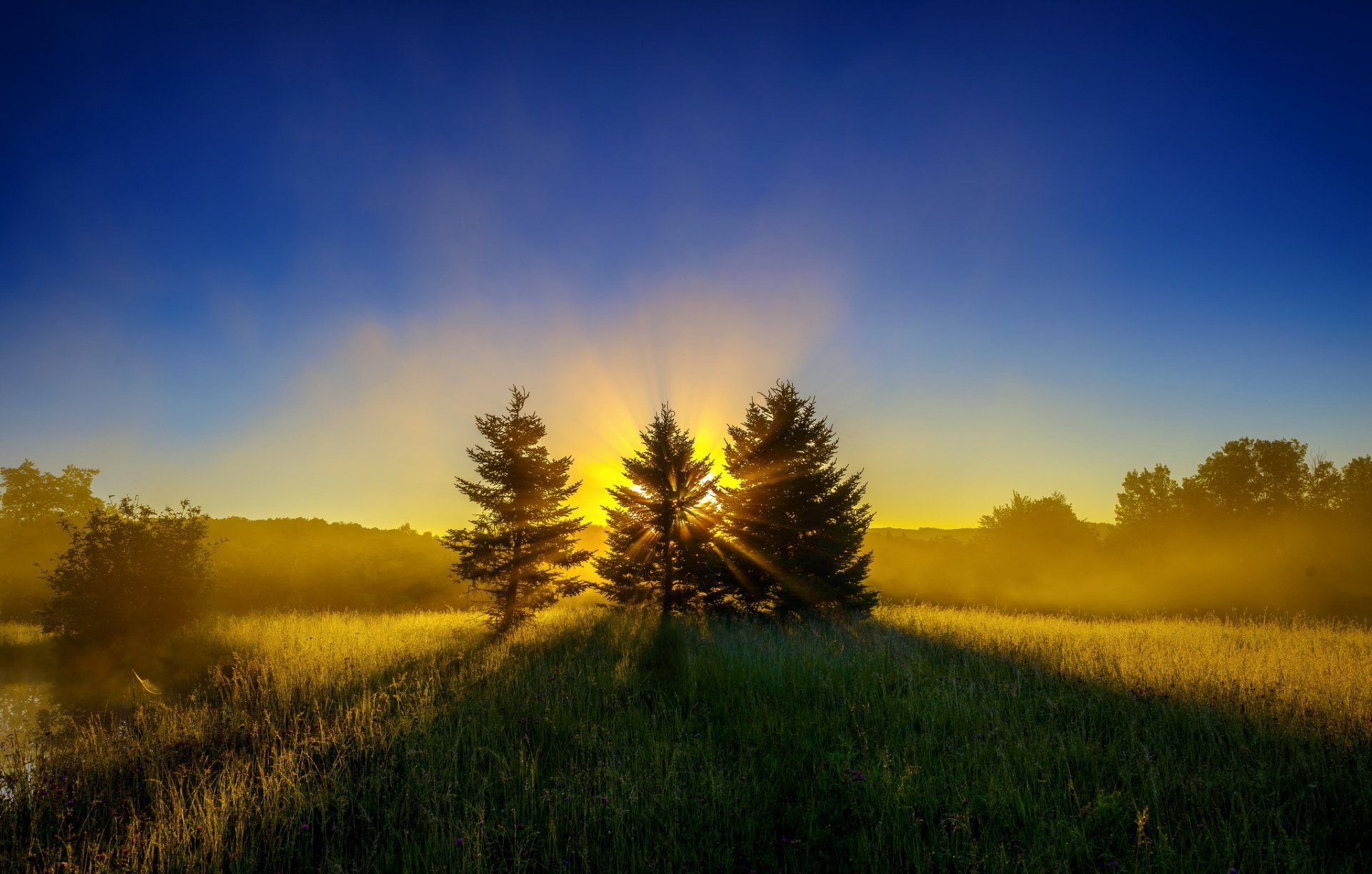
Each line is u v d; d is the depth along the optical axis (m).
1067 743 6.43
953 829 4.57
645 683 9.00
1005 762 5.62
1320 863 4.16
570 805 5.15
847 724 7.16
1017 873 4.07
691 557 16.38
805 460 16.56
